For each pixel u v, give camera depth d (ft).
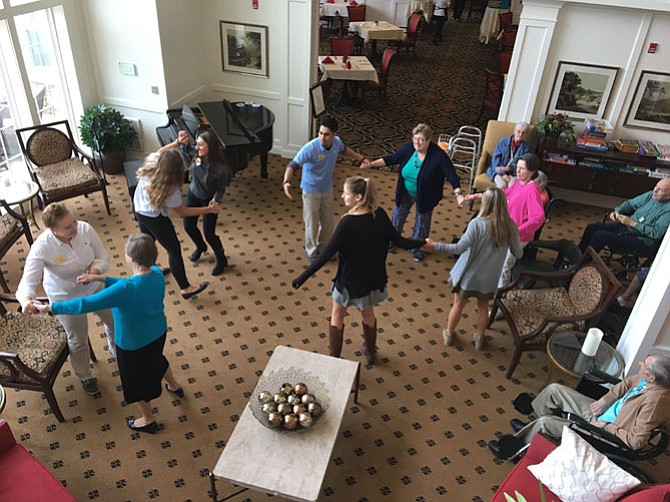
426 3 45.03
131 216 20.99
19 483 10.07
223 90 25.32
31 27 20.42
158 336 11.74
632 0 19.45
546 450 10.90
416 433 13.33
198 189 16.61
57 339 12.82
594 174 21.91
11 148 20.89
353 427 13.37
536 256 19.61
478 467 12.62
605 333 15.96
